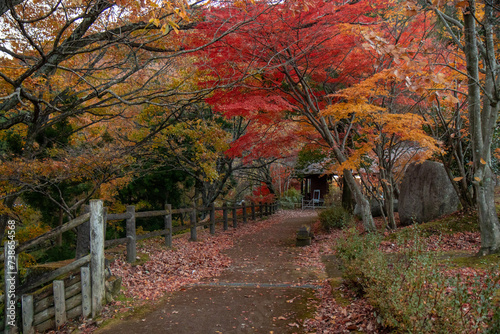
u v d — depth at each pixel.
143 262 6.64
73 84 6.82
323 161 17.48
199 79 8.39
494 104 5.43
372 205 13.76
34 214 10.66
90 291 4.48
